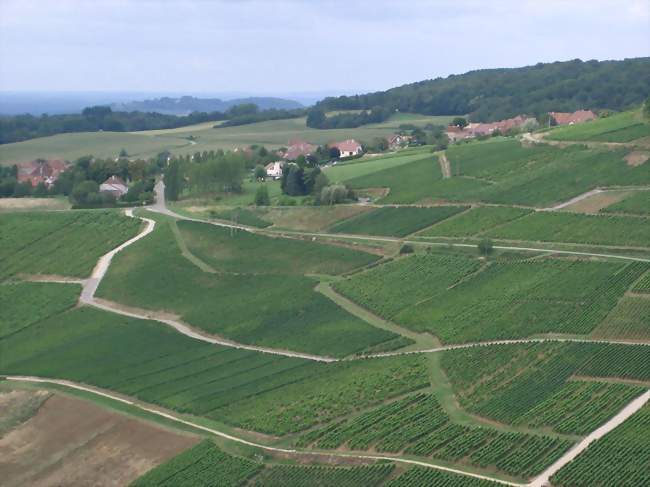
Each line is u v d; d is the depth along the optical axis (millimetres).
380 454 121812
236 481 120938
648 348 139750
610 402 125750
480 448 118188
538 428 122062
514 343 150250
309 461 123562
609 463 109438
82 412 151750
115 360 175500
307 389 146875
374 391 141250
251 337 177875
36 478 132875
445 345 158625
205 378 159250
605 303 158000
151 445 136250
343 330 171625
